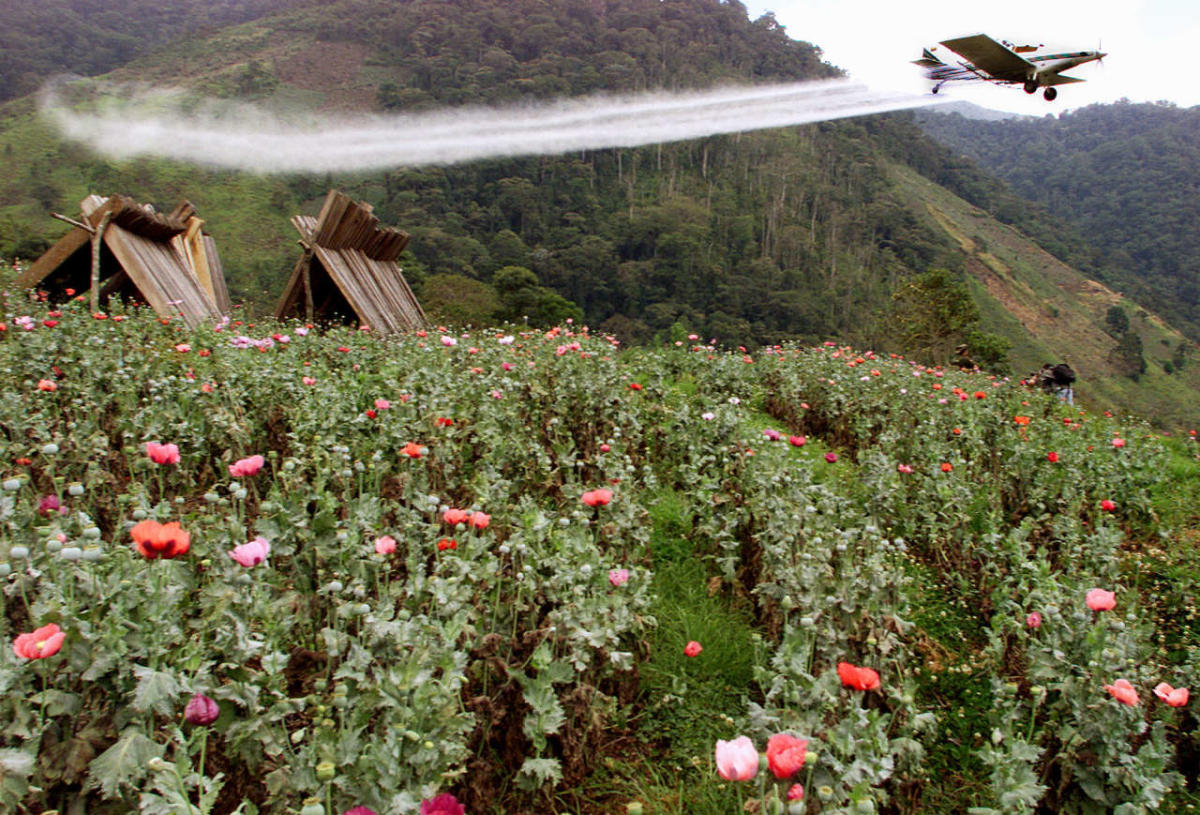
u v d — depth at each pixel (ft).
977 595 14.65
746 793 9.27
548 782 8.97
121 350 19.83
